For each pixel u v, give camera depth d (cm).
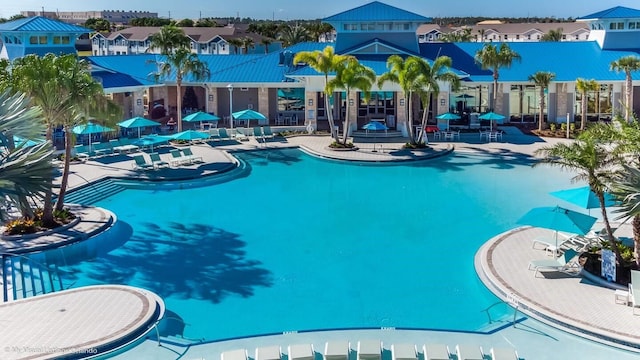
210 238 2705
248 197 3391
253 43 10788
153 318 1880
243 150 4638
